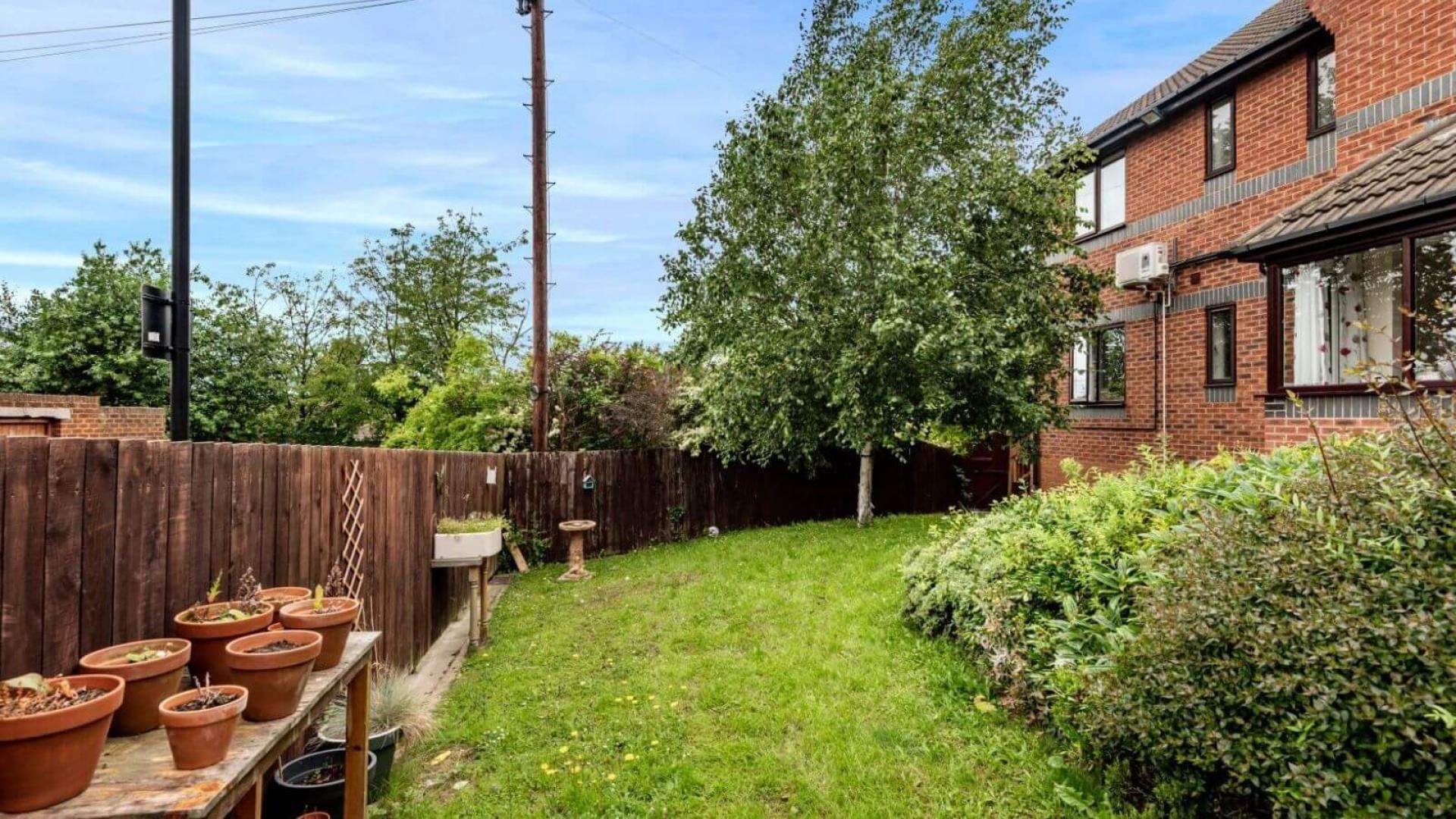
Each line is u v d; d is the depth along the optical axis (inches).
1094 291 406.9
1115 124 443.2
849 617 226.2
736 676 184.9
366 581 183.5
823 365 380.8
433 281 852.0
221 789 66.0
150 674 78.7
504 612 290.8
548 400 458.6
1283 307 255.9
